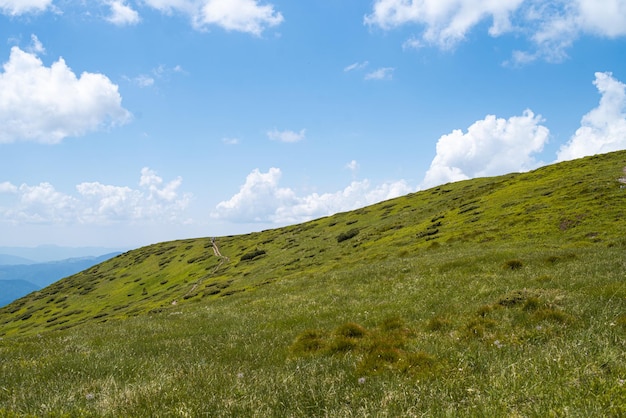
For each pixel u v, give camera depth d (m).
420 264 31.64
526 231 45.28
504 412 5.64
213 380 8.90
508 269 24.48
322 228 123.94
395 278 27.47
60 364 11.87
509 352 8.84
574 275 19.11
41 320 128.25
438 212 83.06
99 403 7.31
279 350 12.91
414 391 7.09
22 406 7.36
